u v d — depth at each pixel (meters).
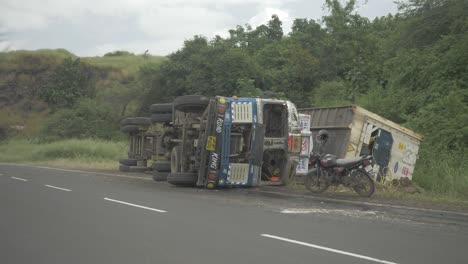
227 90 33.59
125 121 21.70
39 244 6.91
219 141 13.43
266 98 14.23
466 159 15.19
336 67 32.53
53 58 62.72
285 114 13.96
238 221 8.58
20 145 45.41
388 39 26.11
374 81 25.89
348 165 12.38
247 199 11.60
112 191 13.22
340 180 12.48
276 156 14.07
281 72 33.94
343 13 34.38
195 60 38.38
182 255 6.26
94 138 42.56
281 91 32.69
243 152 13.80
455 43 19.61
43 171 21.94
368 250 6.51
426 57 20.41
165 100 40.50
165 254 6.31
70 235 7.46
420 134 16.39
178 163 15.05
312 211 9.75
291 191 13.42
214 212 9.56
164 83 42.19
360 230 7.83
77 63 58.47
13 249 6.65
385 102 21.38
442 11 21.20
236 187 14.35
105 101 48.56
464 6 19.98
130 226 8.13
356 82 28.14
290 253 6.34
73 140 36.44
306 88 33.03
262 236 7.34
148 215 9.20
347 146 15.06
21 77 60.62
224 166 13.39
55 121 45.81
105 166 25.62
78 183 15.62
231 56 34.72
